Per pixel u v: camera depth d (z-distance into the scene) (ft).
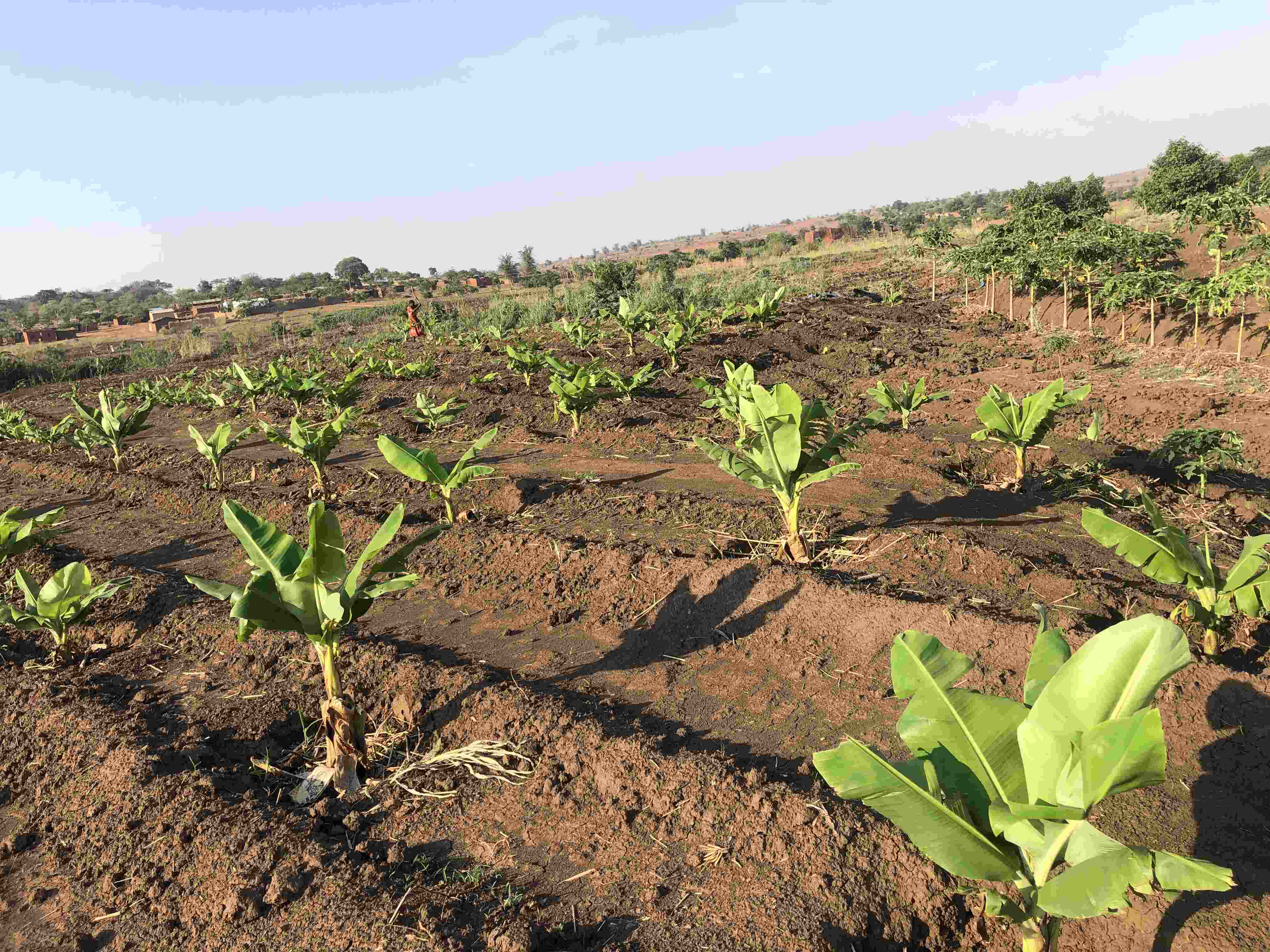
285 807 17.88
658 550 28.99
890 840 15.05
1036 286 83.35
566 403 49.49
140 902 15.58
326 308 285.23
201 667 24.89
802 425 27.04
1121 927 13.38
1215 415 43.42
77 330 265.75
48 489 50.16
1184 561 18.49
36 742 21.24
